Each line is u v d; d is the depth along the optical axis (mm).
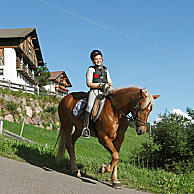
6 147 7758
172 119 9406
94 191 4559
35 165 6336
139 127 4855
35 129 20875
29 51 37938
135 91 5086
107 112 5242
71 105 6262
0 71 32188
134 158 9758
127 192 4875
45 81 49156
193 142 8828
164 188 5520
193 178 7258
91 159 8258
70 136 6477
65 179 5137
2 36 32000
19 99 22547
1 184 4164
